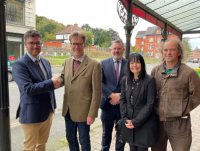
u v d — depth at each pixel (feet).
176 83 5.88
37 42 6.25
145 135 5.93
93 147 9.07
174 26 25.75
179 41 6.18
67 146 9.34
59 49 107.55
